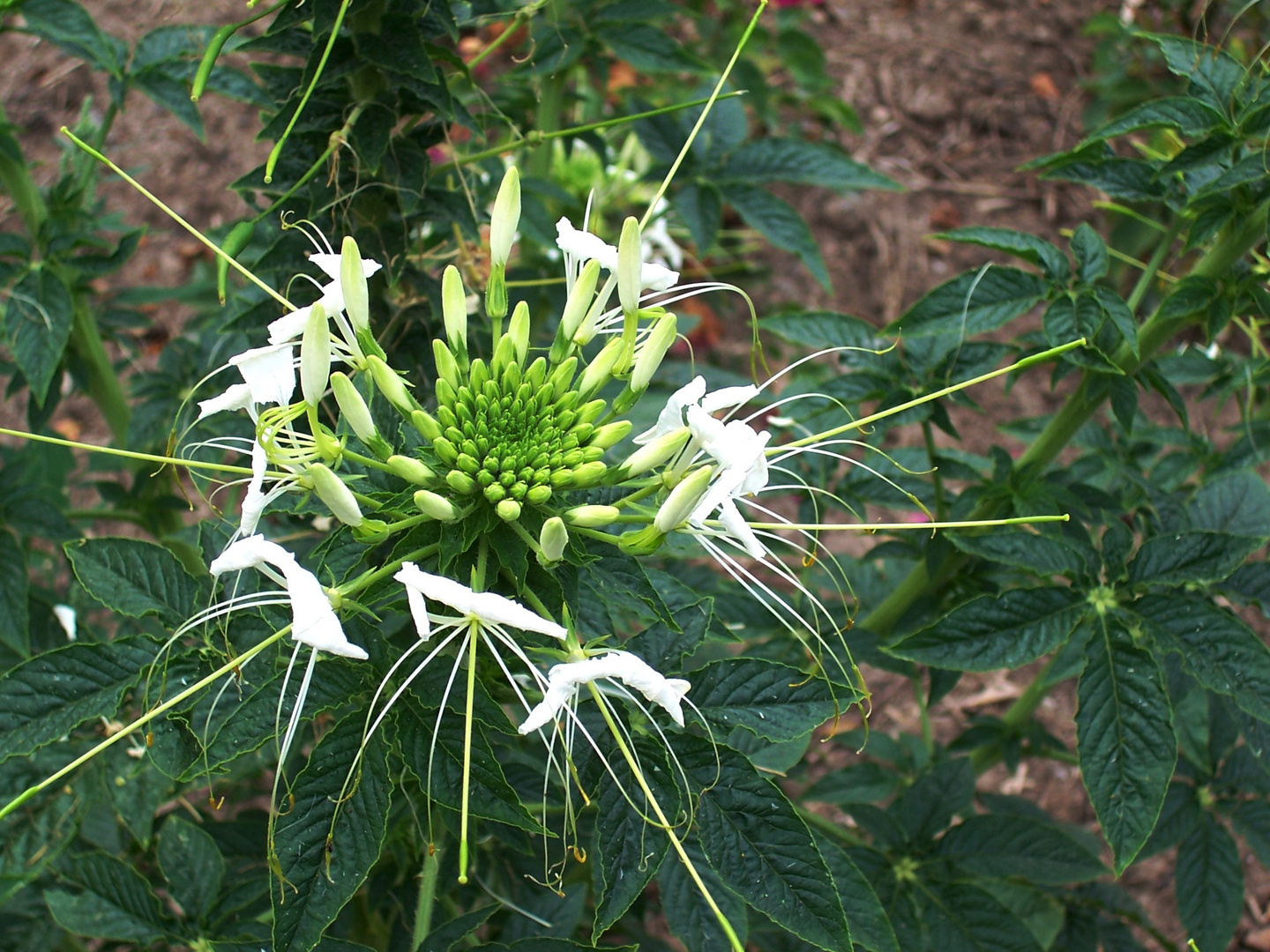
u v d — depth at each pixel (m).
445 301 0.25
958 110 0.89
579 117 0.65
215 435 0.38
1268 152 0.29
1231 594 0.32
